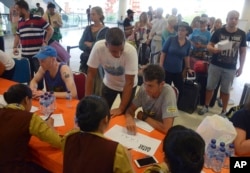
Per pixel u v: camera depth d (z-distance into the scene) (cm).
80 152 105
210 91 359
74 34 1052
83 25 1293
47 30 355
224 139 139
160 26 527
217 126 141
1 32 494
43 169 147
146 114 192
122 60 202
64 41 869
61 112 186
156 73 172
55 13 543
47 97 189
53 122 166
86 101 111
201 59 416
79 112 109
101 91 254
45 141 136
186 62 358
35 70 331
